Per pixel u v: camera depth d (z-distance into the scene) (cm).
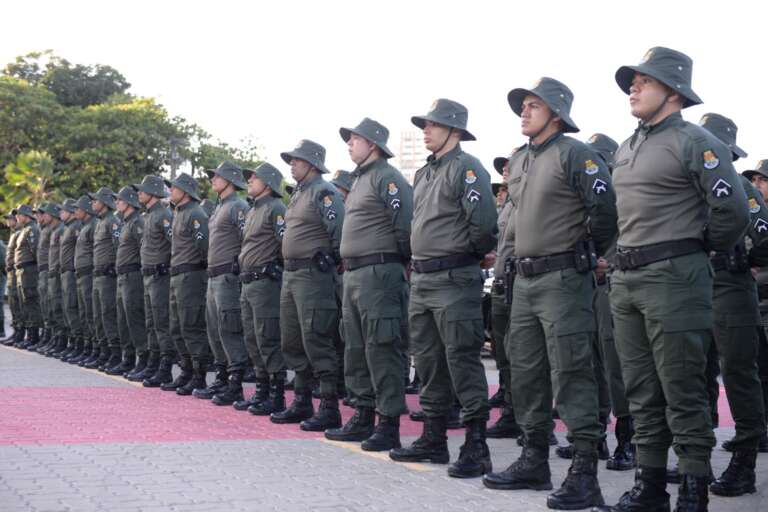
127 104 3966
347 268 702
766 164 707
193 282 998
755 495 582
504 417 788
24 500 512
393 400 685
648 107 495
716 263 594
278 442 714
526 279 550
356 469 615
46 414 831
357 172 708
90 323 1274
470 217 603
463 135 638
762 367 721
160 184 1069
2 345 1611
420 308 628
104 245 1195
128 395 984
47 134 3684
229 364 934
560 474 626
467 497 542
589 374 534
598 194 527
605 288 660
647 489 502
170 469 602
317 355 777
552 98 545
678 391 480
